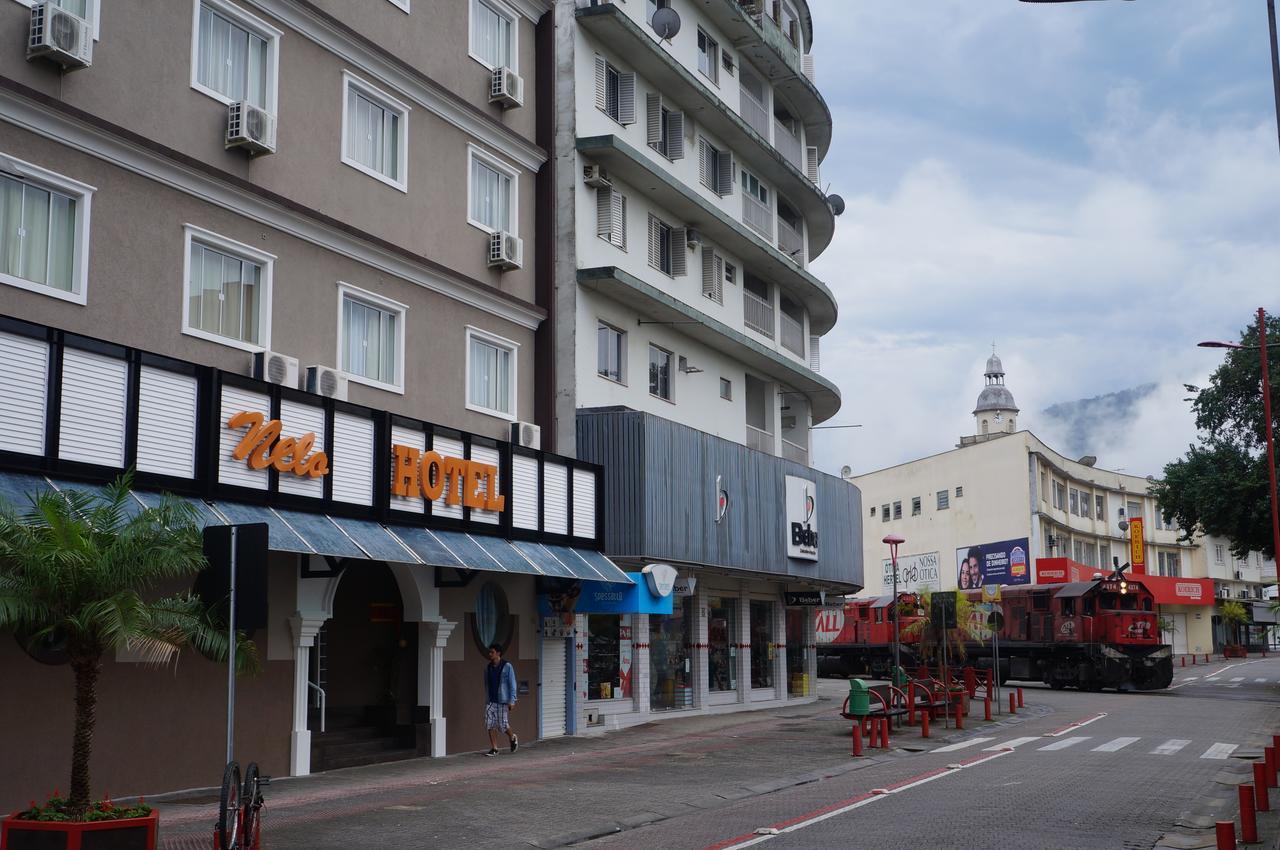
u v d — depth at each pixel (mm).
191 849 12141
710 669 32188
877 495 83250
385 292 21047
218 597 10461
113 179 16094
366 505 18516
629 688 28125
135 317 16250
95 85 15953
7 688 13906
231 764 10125
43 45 14969
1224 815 14523
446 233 22797
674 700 30344
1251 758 20906
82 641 11031
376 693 21547
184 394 15461
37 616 10938
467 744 22062
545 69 26391
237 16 18312
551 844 12969
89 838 10289
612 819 14477
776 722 28844
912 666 49750
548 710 24781
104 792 14914
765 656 35656
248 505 16297
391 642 21734
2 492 12695
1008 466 68938
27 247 15055
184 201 17125
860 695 22141
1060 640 44875
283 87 19141
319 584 18312
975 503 71875
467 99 23781
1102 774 18547
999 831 13398
